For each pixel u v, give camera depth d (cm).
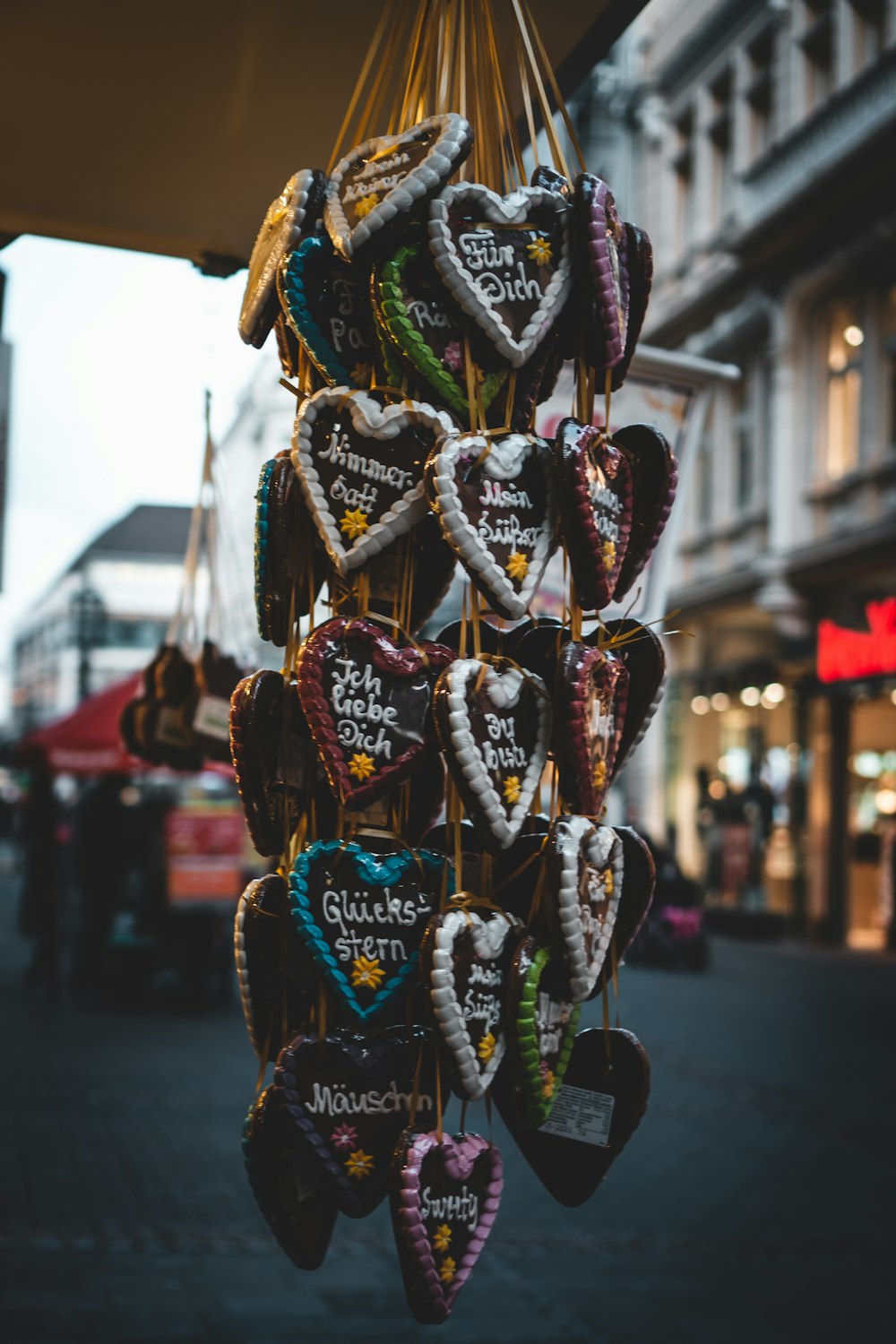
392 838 154
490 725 143
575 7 211
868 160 1694
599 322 147
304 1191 153
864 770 1880
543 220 148
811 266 1892
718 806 2048
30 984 1236
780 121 1992
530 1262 507
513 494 145
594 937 146
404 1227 139
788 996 1320
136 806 1227
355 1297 464
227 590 376
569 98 243
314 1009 151
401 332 145
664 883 1555
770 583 1928
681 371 341
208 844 1124
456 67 165
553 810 151
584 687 143
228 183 268
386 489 147
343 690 147
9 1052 908
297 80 232
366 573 152
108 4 212
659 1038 1041
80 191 272
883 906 1800
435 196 143
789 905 1947
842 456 1875
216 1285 469
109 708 1107
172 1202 566
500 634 161
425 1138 143
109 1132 687
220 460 321
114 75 232
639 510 158
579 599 151
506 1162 645
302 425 149
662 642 157
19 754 1163
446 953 139
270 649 721
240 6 211
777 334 1962
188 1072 853
